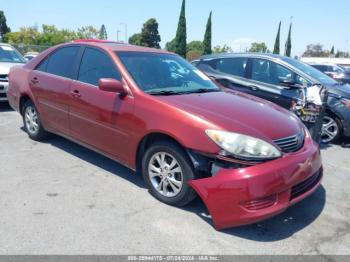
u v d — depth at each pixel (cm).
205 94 397
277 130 324
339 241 304
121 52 417
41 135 532
